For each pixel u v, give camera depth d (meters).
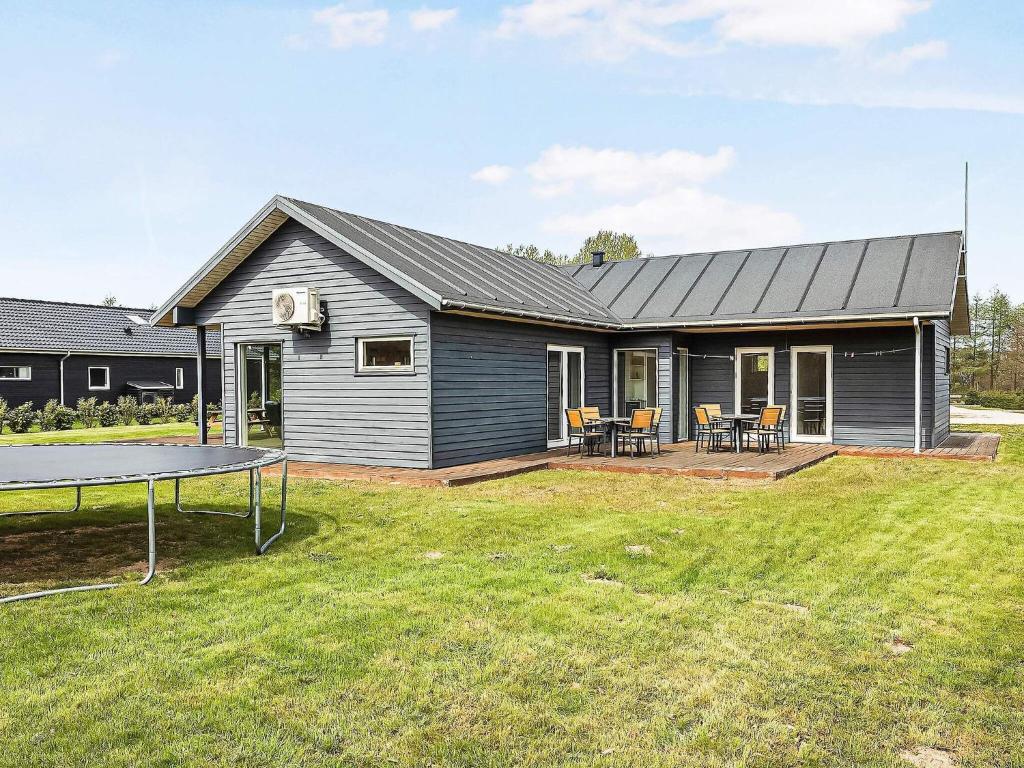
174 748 2.88
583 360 14.08
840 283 14.06
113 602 4.61
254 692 3.35
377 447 10.75
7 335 22.78
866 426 13.92
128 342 25.94
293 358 11.49
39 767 2.74
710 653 3.78
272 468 10.71
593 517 7.18
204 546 6.11
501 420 11.76
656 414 12.19
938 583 4.96
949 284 12.96
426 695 3.33
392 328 10.55
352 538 6.31
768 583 4.97
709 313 14.23
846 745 2.93
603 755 2.86
